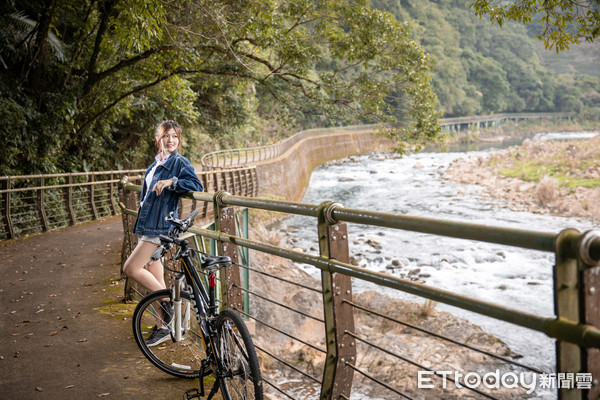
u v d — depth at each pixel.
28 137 14.23
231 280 3.67
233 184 20.00
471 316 11.99
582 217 24.64
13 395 3.73
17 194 13.64
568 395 1.59
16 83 14.27
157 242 4.14
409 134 15.20
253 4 13.89
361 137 72.19
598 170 32.62
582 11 6.04
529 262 17.20
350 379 2.68
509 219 24.89
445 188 36.22
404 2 111.38
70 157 17.97
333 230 2.64
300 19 15.18
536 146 44.72
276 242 21.95
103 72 15.74
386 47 15.14
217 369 3.13
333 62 47.97
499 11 6.46
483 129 111.31
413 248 19.47
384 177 45.03
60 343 4.77
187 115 22.27
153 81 17.19
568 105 137.62
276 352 11.23
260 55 17.52
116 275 7.45
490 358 9.85
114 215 17.00
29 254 9.59
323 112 15.80
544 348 10.26
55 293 6.62
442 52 108.06
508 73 133.00
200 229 3.91
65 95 15.48
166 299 3.91
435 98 15.12
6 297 6.57
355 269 2.41
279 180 34.88
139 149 25.69
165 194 4.12
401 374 9.25
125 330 5.04
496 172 38.97
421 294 2.05
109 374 4.02
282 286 14.77
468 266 17.02
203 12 13.55
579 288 1.55
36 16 16.16
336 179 45.81
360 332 11.29
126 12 10.73
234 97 30.12
